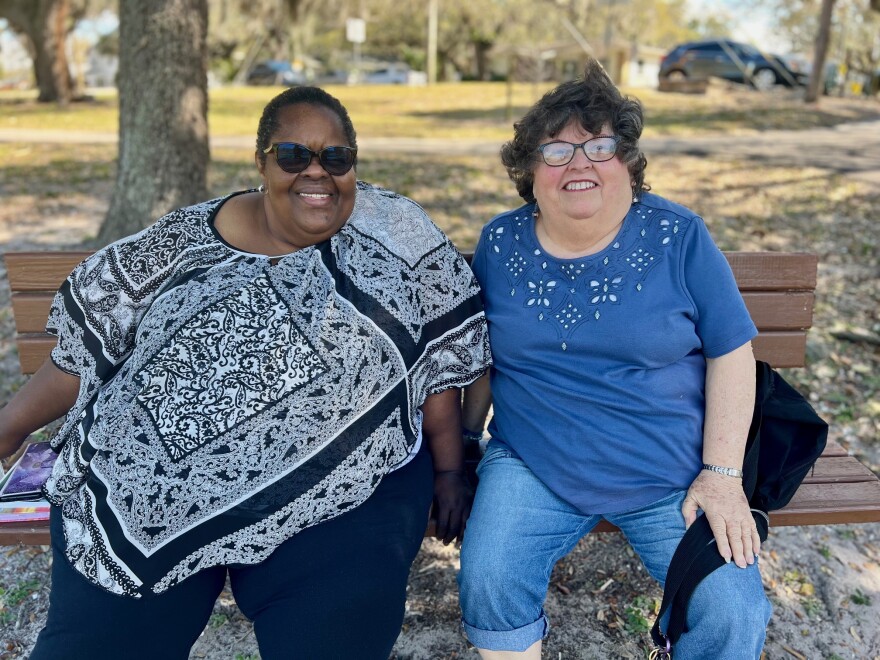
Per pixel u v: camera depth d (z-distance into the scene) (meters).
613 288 1.96
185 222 1.91
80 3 22.89
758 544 1.83
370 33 41.19
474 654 2.27
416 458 2.04
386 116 15.59
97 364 1.88
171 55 4.79
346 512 1.82
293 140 1.80
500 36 35.88
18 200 7.28
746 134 12.21
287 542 1.76
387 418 1.85
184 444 1.70
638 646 2.29
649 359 1.96
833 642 2.33
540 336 2.00
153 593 1.66
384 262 1.91
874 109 16.16
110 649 1.63
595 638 2.32
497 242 2.13
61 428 1.94
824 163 9.19
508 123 14.23
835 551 2.73
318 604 1.66
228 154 9.65
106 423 1.75
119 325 1.88
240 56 36.69
